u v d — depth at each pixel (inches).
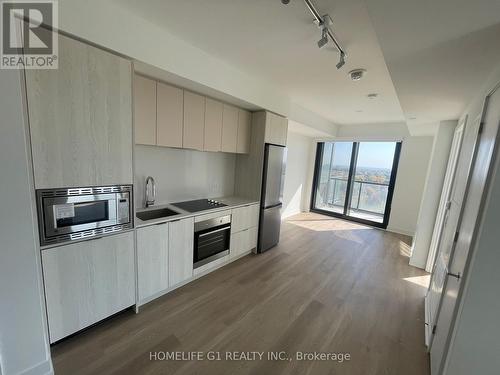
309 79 109.7
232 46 83.4
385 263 138.9
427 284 116.4
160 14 67.1
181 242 96.6
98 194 67.8
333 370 66.0
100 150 66.6
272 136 135.3
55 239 61.3
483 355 46.9
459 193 77.3
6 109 47.9
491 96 60.1
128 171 73.9
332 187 245.9
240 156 142.9
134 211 77.5
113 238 73.5
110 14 62.8
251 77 111.7
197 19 68.5
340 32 68.4
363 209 229.5
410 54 56.7
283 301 96.5
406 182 197.0
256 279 112.7
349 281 115.8
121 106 69.3
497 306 44.8
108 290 74.3
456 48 52.4
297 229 195.3
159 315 84.0
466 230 57.2
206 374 62.7
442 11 40.0
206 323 81.4
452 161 118.4
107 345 69.9
